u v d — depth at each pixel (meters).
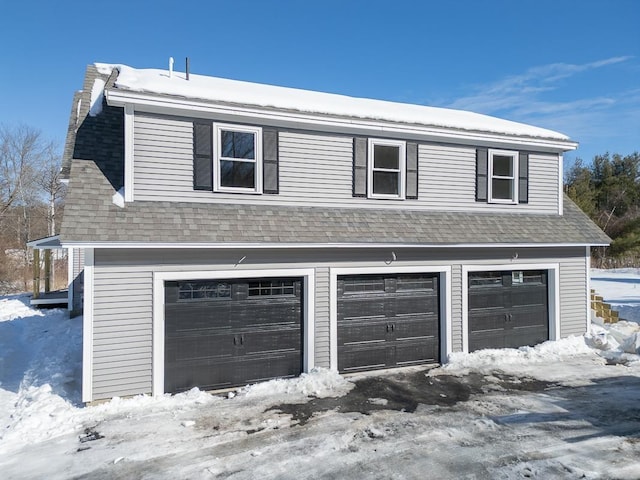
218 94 8.30
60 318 14.00
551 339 10.88
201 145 7.92
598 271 30.39
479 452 5.43
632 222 34.62
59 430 6.00
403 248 9.18
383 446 5.59
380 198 9.45
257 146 8.36
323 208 8.88
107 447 5.55
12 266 28.09
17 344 11.00
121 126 8.82
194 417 6.49
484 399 7.38
